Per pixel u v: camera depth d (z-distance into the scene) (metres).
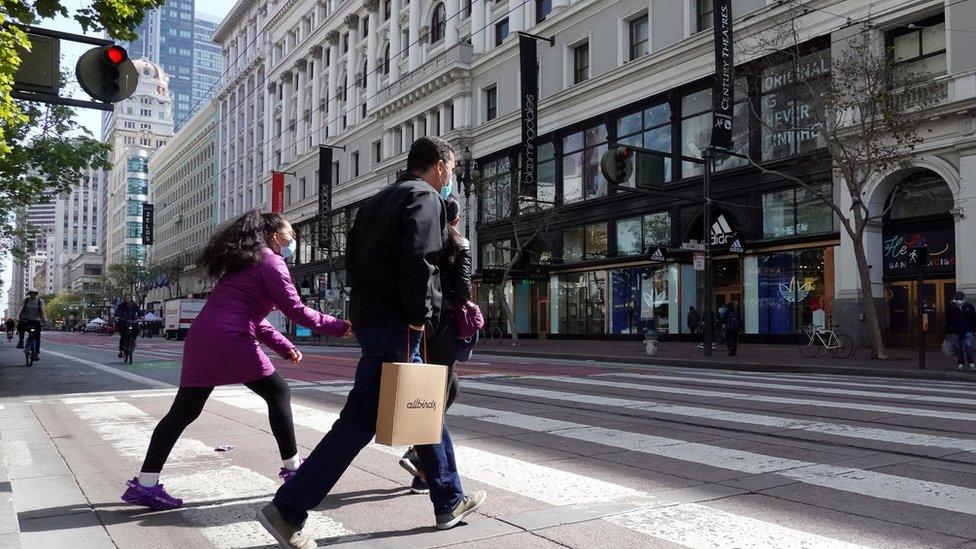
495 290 38.12
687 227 27.05
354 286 3.31
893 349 20.91
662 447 5.75
